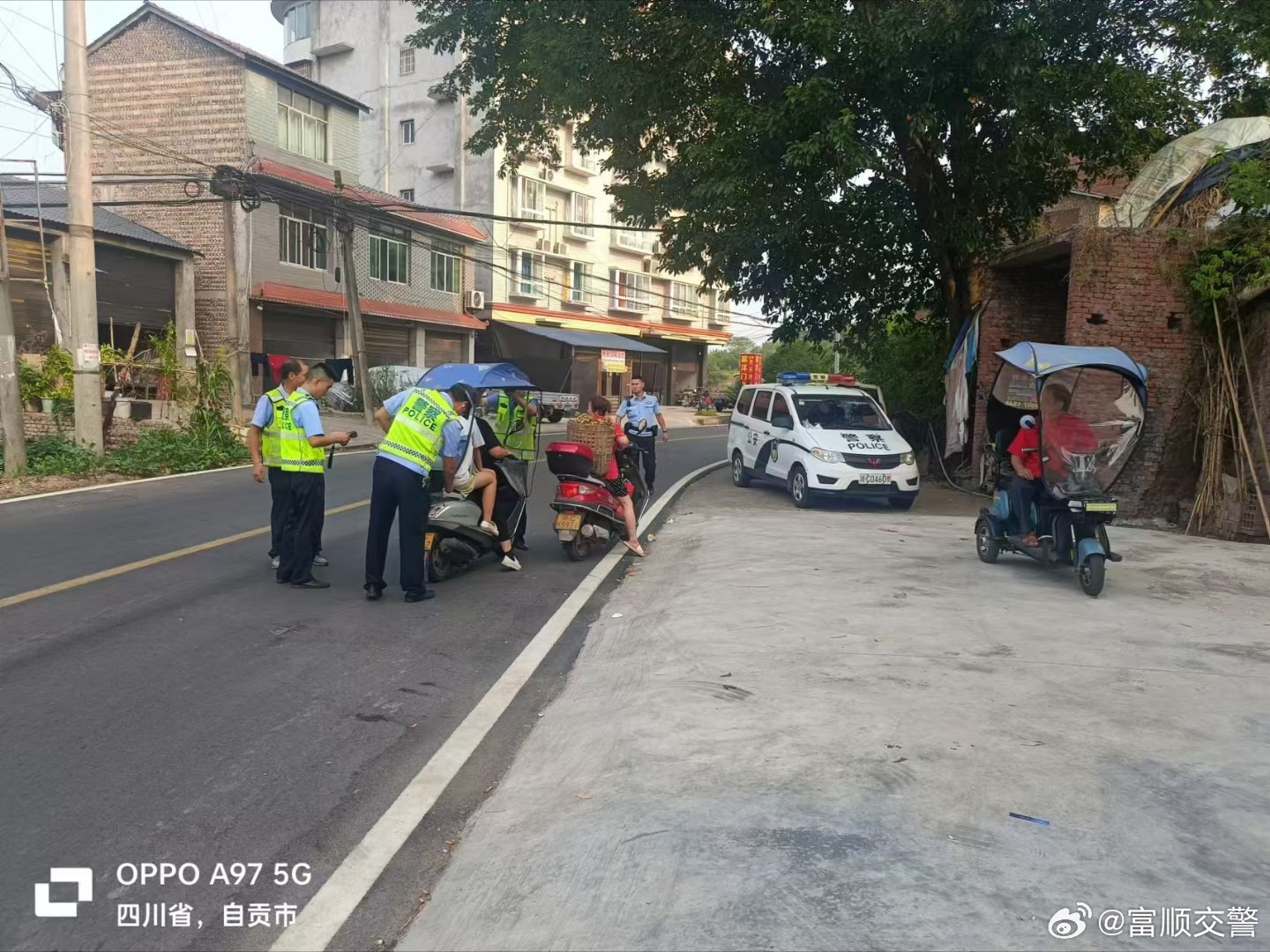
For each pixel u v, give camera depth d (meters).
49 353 19.66
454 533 8.31
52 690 5.30
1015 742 4.46
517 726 5.10
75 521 10.62
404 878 3.53
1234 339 11.93
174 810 3.97
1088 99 14.65
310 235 29.58
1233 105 16.48
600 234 47.00
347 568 8.77
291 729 4.88
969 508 14.08
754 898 3.12
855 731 4.60
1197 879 3.27
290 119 29.02
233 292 22.84
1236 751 4.38
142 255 24.88
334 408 28.81
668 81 15.36
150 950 3.05
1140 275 12.63
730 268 16.59
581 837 3.63
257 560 8.88
